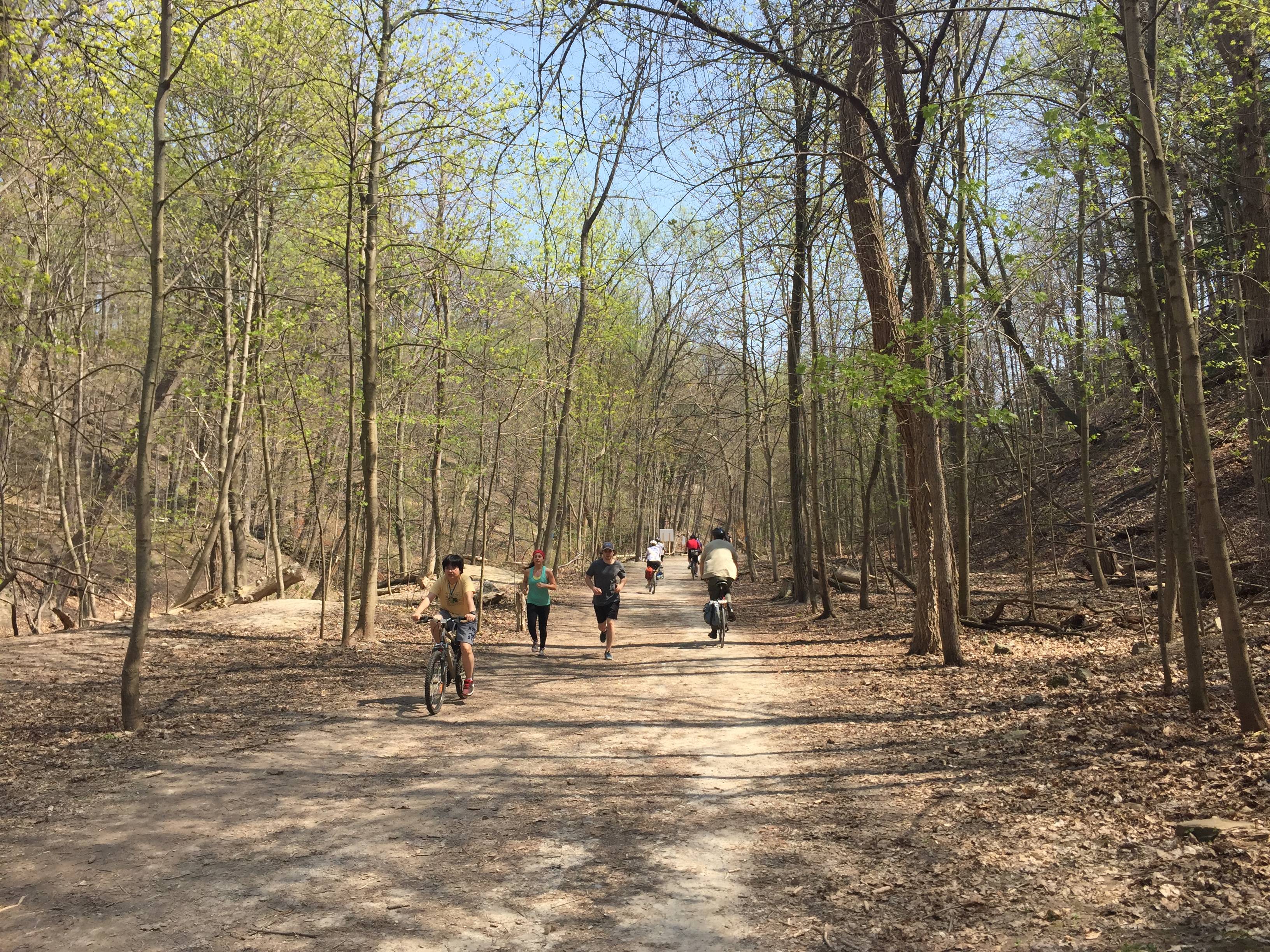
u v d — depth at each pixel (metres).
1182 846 4.41
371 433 14.70
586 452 37.47
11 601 19.91
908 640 14.39
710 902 4.34
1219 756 5.69
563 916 4.18
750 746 7.78
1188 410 6.19
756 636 16.95
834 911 4.18
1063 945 3.59
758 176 9.00
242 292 19.88
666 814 5.81
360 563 26.02
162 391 20.44
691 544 37.38
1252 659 8.62
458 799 6.16
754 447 34.22
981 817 5.36
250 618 16.53
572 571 35.84
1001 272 13.42
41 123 10.84
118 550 23.92
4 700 9.51
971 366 10.59
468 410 20.55
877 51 11.20
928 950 3.70
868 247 12.70
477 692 10.56
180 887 4.50
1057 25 11.62
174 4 8.77
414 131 14.21
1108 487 24.33
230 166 15.15
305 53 15.13
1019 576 21.58
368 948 3.81
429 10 12.84
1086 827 4.94
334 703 9.66
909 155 10.93
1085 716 7.49
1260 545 15.09
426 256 17.33
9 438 19.27
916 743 7.43
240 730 8.21
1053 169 8.10
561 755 7.45
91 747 7.43
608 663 13.36
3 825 5.41
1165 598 7.81
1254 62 11.37
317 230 17.02
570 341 25.72
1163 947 3.43
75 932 3.95
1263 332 12.64
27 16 9.48
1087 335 11.90
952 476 16.44
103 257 19.72
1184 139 11.33
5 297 14.59
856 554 31.86
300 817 5.70
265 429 19.44
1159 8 7.82
